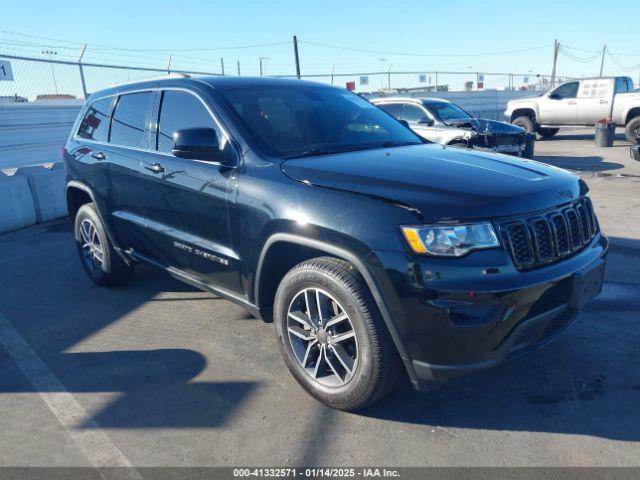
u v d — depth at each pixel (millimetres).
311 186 2912
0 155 13789
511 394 3117
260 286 3258
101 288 5137
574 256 2898
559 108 17750
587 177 10344
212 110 3605
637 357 3457
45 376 3541
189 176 3604
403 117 11000
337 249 2725
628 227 6531
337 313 2877
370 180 2807
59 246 6754
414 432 2812
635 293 4473
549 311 2689
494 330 2514
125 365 3631
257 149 3314
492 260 2516
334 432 2834
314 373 3041
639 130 16156
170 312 4488
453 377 2609
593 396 3064
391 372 2738
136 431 2908
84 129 5062
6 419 3068
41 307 4750
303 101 3961
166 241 3963
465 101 25578
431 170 2955
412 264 2498
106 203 4586
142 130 4215
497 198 2637
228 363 3598
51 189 8297
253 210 3137
